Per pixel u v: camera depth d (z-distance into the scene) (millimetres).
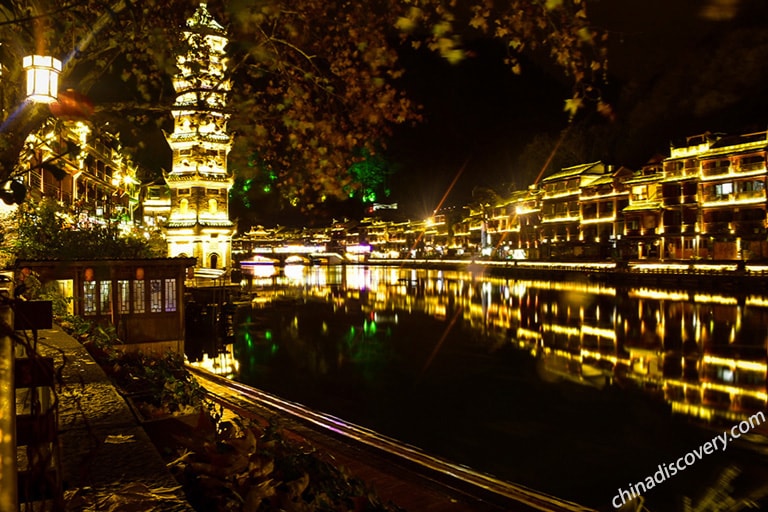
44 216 20109
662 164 64062
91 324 9664
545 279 73062
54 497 2203
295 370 24516
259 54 4875
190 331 32375
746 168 56188
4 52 3857
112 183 49750
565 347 29391
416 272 99375
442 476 9727
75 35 4266
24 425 2322
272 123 5254
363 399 20016
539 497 9148
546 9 3898
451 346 30047
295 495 3334
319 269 116500
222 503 2961
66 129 3760
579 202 77812
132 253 23203
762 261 51031
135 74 5359
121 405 4000
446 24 3932
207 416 4938
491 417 17875
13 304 1963
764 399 19344
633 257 67500
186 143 51156
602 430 16531
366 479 8914
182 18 5117
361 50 4848
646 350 28141
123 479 2666
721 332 32250
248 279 83312
